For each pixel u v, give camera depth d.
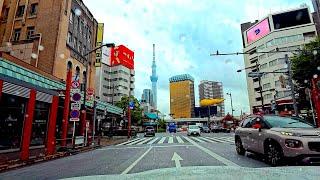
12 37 28.31
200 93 130.62
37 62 25.25
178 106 119.31
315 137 6.39
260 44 66.75
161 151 12.53
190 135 34.78
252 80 69.38
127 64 83.62
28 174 7.27
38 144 16.81
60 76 25.95
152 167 7.50
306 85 25.70
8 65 13.49
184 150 12.62
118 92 78.88
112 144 20.42
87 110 25.16
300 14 61.84
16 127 14.55
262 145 7.64
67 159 10.89
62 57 26.55
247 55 71.62
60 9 27.08
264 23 66.25
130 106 39.28
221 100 93.88
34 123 16.59
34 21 27.64
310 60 24.55
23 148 9.95
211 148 13.48
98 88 69.69
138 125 65.94
